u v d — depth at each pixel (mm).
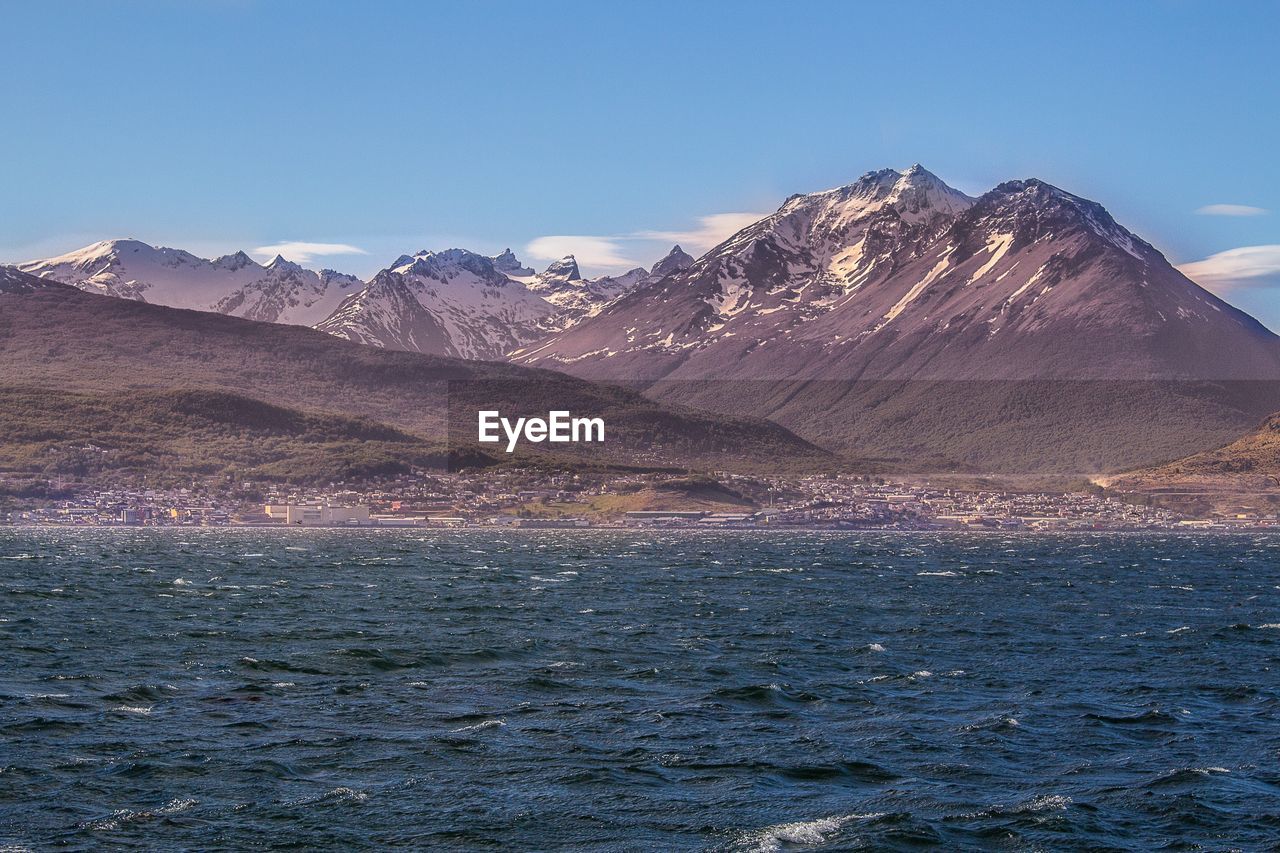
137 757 64375
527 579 198375
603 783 61031
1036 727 73812
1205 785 61062
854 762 65312
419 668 93438
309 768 63094
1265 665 99750
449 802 57812
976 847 52719
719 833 54062
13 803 56719
